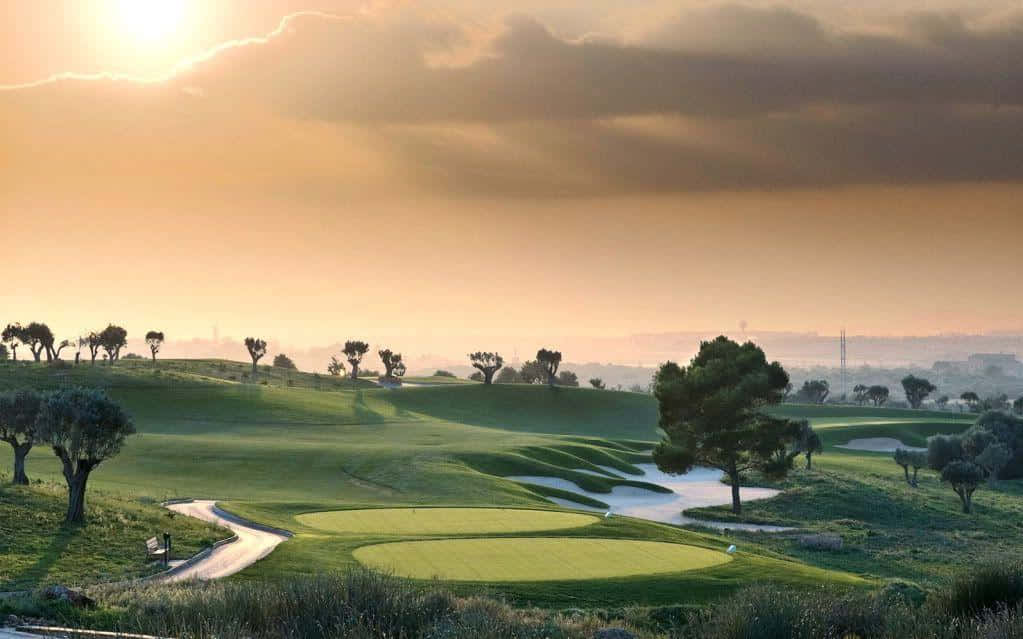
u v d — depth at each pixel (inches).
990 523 3388.3
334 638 741.9
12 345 6673.2
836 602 881.5
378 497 3157.0
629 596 1493.6
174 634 768.9
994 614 823.1
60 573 1588.3
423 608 847.1
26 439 2445.9
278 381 7529.5
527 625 881.5
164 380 6210.6
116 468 3464.6
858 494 3718.0
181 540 1911.9
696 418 3614.7
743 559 1835.6
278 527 2220.7
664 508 3585.1
